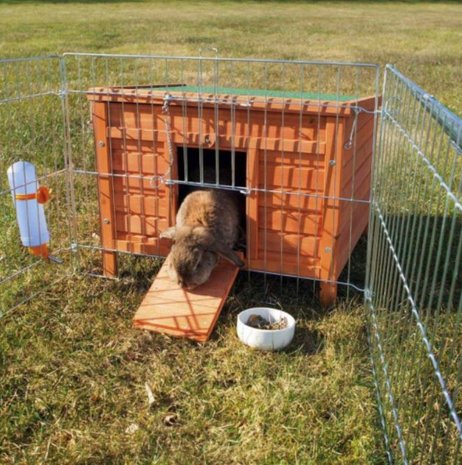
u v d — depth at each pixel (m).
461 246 0.70
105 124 1.39
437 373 0.73
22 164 1.35
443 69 3.93
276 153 1.29
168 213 1.42
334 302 1.36
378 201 1.24
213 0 11.66
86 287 1.43
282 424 1.00
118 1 10.90
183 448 0.97
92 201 1.87
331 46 5.22
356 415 1.02
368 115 1.42
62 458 0.94
